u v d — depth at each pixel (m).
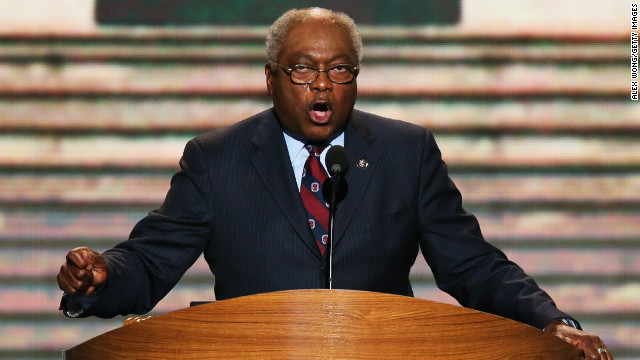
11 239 15.28
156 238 8.45
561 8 15.56
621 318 15.25
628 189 15.40
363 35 15.46
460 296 8.88
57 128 15.45
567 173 15.41
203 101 15.52
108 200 15.38
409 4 15.49
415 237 8.91
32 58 15.51
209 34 15.53
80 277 7.00
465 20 15.53
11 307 15.20
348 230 8.45
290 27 8.38
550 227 15.35
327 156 7.77
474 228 9.04
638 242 15.34
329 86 8.17
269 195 8.58
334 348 5.73
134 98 15.49
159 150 15.46
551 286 15.28
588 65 15.51
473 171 15.40
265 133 8.90
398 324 5.80
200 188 8.66
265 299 5.80
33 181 15.37
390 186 8.77
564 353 6.22
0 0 15.51
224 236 8.59
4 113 15.41
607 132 15.45
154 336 5.87
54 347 15.19
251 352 5.75
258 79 15.54
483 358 5.89
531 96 15.49
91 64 15.52
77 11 15.53
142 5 15.54
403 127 9.24
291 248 8.38
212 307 5.83
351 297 5.80
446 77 15.50
